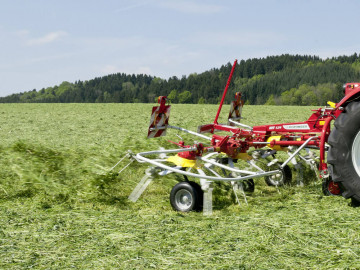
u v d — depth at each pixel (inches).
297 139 253.0
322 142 201.9
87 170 271.7
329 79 7332.7
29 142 368.5
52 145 352.8
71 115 886.4
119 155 317.4
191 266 125.7
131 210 203.6
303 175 272.2
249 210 196.5
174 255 135.5
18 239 155.7
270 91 7440.9
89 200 220.5
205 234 156.1
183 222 175.2
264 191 250.7
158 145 374.0
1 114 889.5
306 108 1305.4
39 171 262.4
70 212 193.8
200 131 266.7
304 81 7391.7
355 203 182.4
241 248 137.9
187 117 845.2
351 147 171.9
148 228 166.7
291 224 160.4
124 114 932.6
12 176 250.8
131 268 126.3
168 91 7790.4
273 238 145.4
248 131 271.3
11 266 130.2
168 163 297.0
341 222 158.9
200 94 7421.3
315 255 129.0
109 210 201.6
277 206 196.7
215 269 122.2
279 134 263.4
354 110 171.2
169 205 214.5
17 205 206.2
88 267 128.3
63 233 161.8
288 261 125.4
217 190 233.6
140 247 144.3
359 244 135.2
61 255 138.9
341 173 174.4
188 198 202.8
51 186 240.2
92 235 158.9
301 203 199.9
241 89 7785.4
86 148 341.7
